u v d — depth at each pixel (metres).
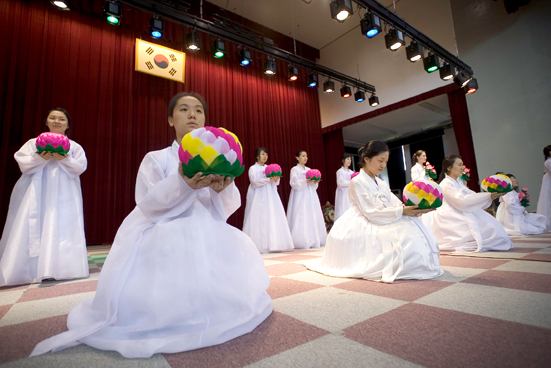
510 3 6.16
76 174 2.39
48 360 0.80
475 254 2.61
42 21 5.20
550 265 1.95
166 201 0.97
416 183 1.80
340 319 1.10
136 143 5.86
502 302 1.21
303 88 9.53
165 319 0.87
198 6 6.86
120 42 5.94
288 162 8.63
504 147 6.40
